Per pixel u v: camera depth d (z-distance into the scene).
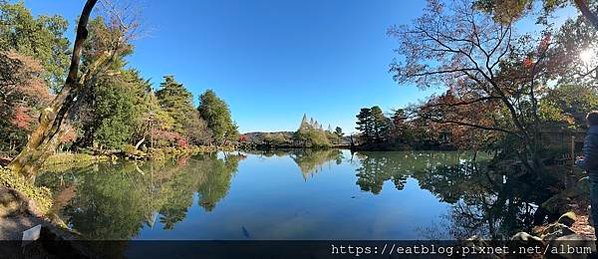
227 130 59.72
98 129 26.98
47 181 14.27
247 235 6.97
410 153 37.94
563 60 10.66
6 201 5.48
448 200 10.70
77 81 9.05
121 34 10.32
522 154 13.90
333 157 35.81
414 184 14.46
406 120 15.46
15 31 20.78
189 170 21.17
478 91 13.91
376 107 46.91
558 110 11.77
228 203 10.46
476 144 18.92
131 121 29.64
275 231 7.25
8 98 16.25
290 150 57.31
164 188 13.62
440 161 26.81
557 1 8.98
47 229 5.10
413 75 14.17
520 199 10.28
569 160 10.38
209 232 7.23
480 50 12.85
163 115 36.03
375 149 45.84
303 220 8.20
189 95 46.06
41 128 8.54
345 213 8.94
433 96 14.65
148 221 8.15
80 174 17.14
